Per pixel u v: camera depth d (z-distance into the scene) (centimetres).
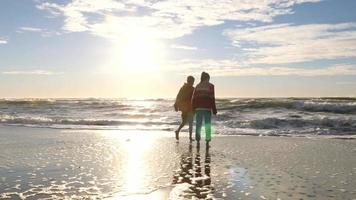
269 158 932
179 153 1026
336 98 3759
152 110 3388
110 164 836
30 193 572
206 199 540
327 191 586
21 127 2091
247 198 546
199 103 1159
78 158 923
